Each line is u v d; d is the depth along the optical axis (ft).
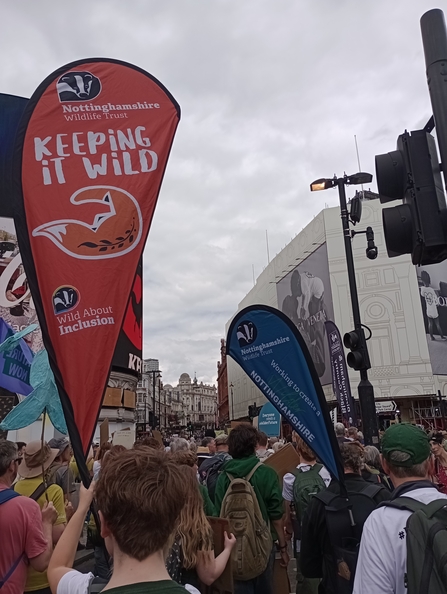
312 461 15.74
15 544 9.46
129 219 12.87
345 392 44.37
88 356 11.28
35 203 12.41
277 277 146.72
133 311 92.79
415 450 7.48
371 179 33.53
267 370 13.24
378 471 18.90
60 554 6.59
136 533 4.67
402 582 6.51
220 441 23.17
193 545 8.86
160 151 13.78
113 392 83.56
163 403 391.24
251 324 13.93
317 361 123.75
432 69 9.79
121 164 13.39
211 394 653.30
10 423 12.55
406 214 10.34
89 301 11.74
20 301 48.44
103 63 14.17
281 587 12.70
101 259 12.28
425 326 113.09
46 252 12.03
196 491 9.35
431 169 10.36
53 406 13.17
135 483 4.87
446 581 5.33
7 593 9.26
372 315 117.19
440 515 5.99
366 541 6.95
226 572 9.54
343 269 122.42
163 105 14.20
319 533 10.23
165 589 4.44
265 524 11.84
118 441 46.34
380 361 114.32
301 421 12.18
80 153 13.17
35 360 13.42
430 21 10.02
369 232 32.27
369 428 28.27
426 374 110.63
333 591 9.61
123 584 4.49
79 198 12.71
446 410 106.11
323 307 123.95
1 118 49.42
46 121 13.20
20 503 9.78
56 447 17.56
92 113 13.64
